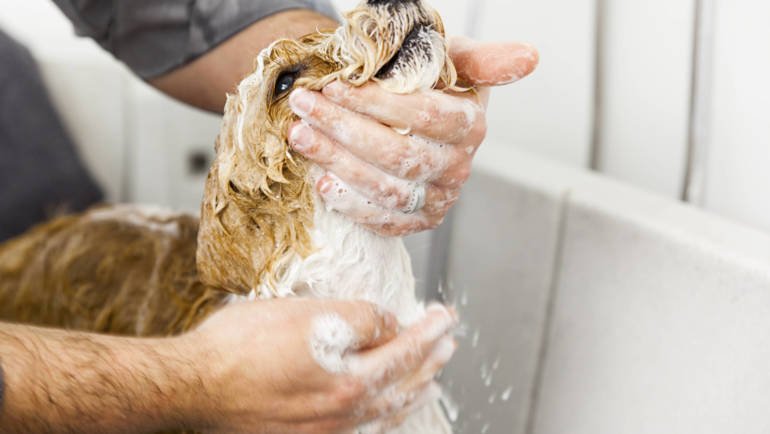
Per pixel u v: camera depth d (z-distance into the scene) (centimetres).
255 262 65
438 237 126
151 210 131
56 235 121
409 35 56
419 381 69
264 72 61
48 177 163
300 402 64
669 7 116
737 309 81
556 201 106
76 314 112
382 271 66
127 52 102
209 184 67
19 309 119
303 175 61
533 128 135
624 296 95
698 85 112
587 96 127
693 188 114
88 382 58
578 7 125
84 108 172
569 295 104
